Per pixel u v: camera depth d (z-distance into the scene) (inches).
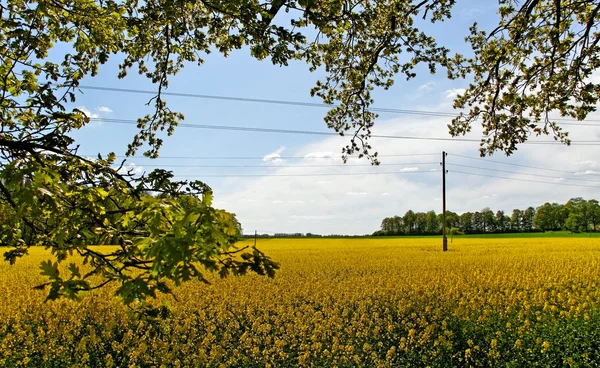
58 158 128.2
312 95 364.2
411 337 356.5
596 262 960.9
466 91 371.9
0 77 145.2
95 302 416.8
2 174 92.4
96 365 334.0
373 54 310.0
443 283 640.4
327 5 153.9
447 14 286.7
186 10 204.4
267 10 143.0
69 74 157.4
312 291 585.9
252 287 604.4
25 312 451.5
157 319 144.9
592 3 296.8
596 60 266.1
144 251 97.7
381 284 637.3
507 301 492.1
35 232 127.7
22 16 161.5
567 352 333.1
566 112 297.4
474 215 4330.7
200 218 91.3
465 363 329.1
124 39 211.5
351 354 341.4
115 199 124.0
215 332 414.3
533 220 4148.6
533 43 311.4
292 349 368.8
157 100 250.5
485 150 371.9
